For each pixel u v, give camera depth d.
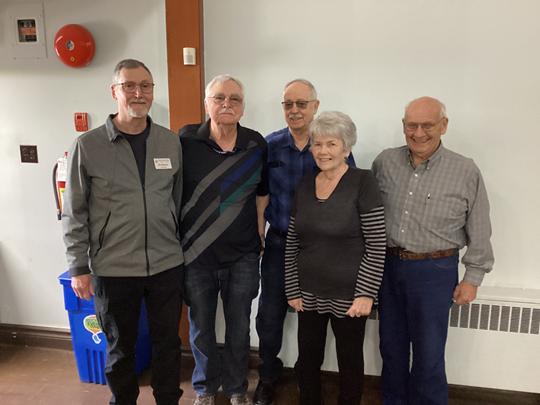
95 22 2.21
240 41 2.12
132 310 1.71
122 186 1.58
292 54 2.09
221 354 2.38
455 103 1.98
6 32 2.29
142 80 1.57
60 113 2.34
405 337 1.84
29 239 2.52
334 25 2.03
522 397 2.07
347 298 1.53
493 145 1.98
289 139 1.86
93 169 1.57
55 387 2.20
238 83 1.71
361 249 1.54
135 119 1.60
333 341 2.21
